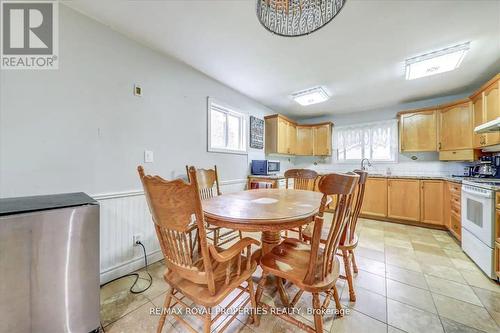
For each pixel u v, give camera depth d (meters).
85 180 1.65
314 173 2.64
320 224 0.98
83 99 1.64
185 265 1.02
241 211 1.29
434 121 3.33
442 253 2.27
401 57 2.21
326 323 1.28
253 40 1.96
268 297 1.54
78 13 1.61
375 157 4.20
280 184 3.50
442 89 3.12
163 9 1.57
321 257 1.29
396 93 3.30
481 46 1.99
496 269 1.71
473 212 2.06
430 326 1.25
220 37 1.92
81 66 1.63
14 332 0.98
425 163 3.66
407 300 1.50
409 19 1.63
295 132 4.59
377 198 3.62
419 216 3.23
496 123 1.75
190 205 0.90
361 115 4.38
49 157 1.48
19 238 0.97
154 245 2.13
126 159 1.91
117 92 1.84
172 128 2.32
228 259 0.98
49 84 1.48
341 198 1.02
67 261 1.11
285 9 1.30
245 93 3.41
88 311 1.19
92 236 1.20
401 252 2.30
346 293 1.58
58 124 1.52
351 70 2.53
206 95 2.75
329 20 1.31
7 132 1.33
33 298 1.02
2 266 0.94
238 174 3.42
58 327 1.10
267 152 4.14
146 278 1.82
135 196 1.97
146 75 2.06
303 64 2.40
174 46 2.07
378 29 1.75
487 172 2.68
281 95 3.50
